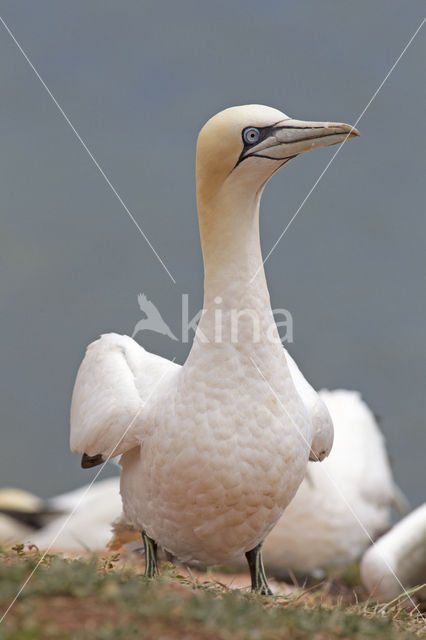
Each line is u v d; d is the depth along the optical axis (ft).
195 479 21.25
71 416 25.52
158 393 22.30
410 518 33.53
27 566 17.98
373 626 18.02
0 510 45.83
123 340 25.23
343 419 40.96
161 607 16.22
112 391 23.20
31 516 45.98
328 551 36.86
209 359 21.44
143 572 24.50
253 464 21.24
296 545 36.73
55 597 16.58
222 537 21.90
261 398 21.39
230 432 21.18
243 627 16.20
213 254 22.02
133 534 26.13
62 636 15.10
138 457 22.70
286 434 21.49
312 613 18.10
